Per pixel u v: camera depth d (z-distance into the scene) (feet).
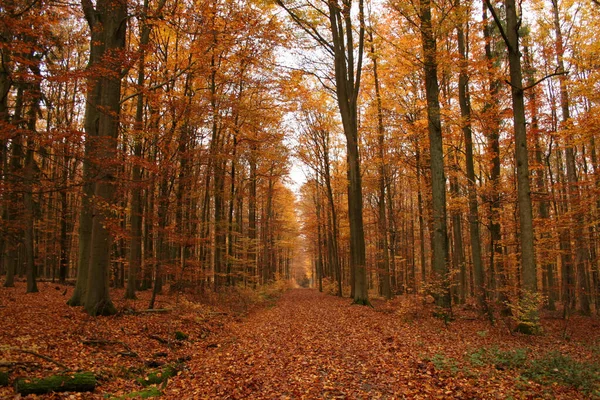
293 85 60.70
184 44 53.98
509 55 37.86
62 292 55.26
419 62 44.57
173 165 44.47
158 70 49.26
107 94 36.17
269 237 111.65
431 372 21.68
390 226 77.05
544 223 44.55
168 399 19.70
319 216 110.63
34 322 30.71
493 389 18.52
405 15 41.22
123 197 40.88
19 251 87.30
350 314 47.80
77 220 76.84
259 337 35.60
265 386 20.98
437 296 42.93
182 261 49.01
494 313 47.62
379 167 72.74
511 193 43.88
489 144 48.14
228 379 22.59
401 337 31.99
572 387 19.15
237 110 54.03
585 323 46.37
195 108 46.09
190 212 59.00
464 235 90.94
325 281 110.32
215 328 40.34
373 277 115.85
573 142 41.39
